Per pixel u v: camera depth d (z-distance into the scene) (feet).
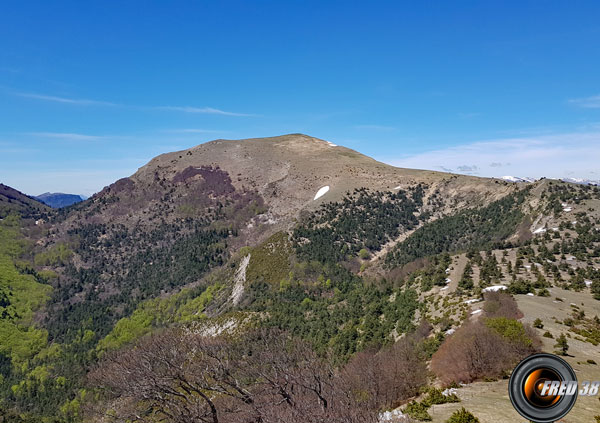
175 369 111.14
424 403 103.04
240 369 124.36
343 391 118.32
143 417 111.65
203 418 111.24
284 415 106.32
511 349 124.06
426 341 166.91
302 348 154.10
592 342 141.38
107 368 120.26
